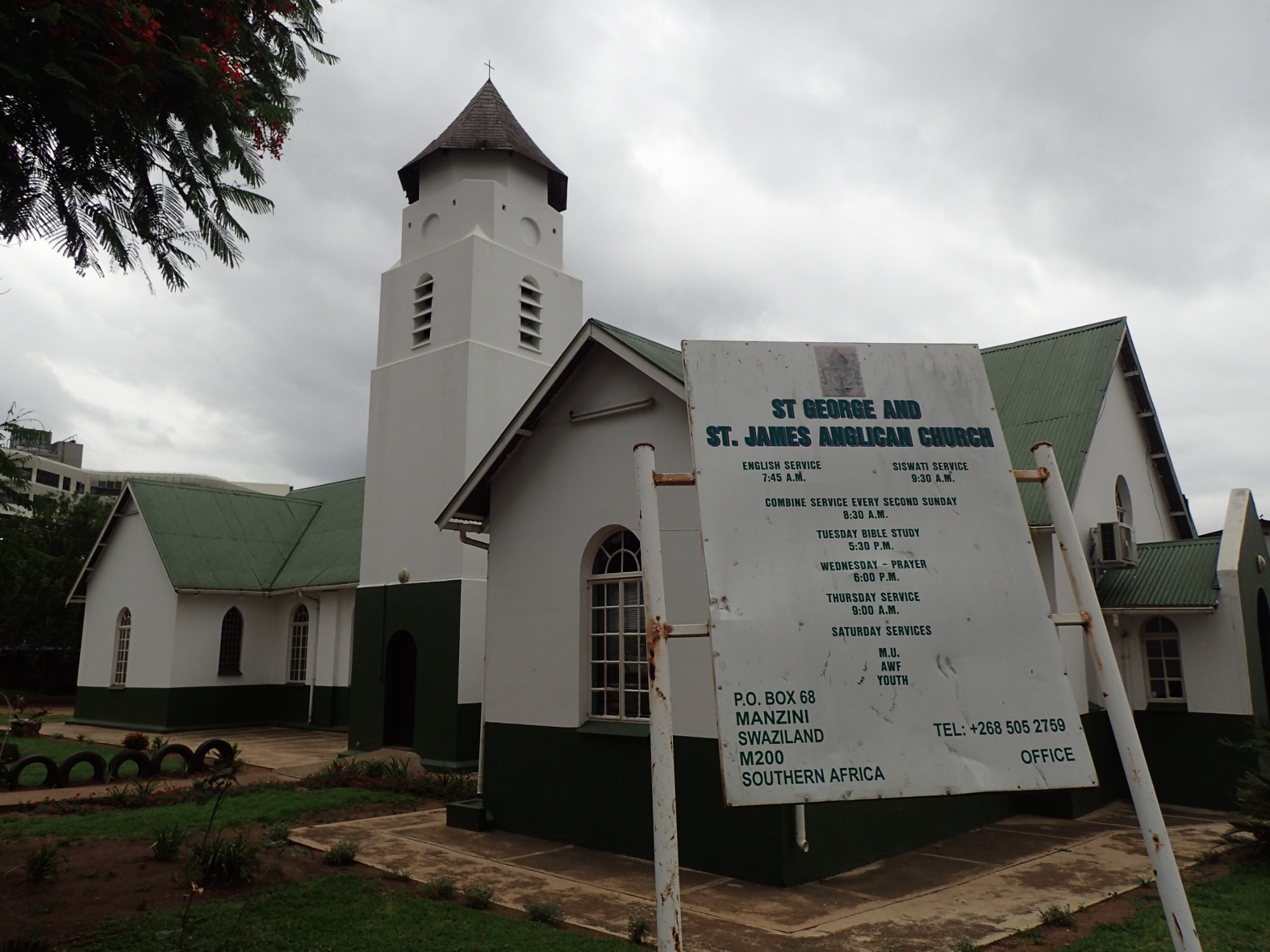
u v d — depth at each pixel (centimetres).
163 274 748
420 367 1917
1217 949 677
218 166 725
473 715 1697
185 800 1340
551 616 1144
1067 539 506
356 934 716
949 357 539
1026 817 1245
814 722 454
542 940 705
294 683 2605
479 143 1980
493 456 1205
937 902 824
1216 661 1314
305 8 773
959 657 477
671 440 1038
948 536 499
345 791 1416
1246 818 1106
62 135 648
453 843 1072
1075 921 768
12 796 1364
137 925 729
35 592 3538
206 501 2839
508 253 1958
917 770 454
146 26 606
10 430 679
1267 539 1923
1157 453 1636
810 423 510
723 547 476
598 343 1104
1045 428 1412
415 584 1827
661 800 440
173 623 2509
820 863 910
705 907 806
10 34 567
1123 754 464
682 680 975
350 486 3138
